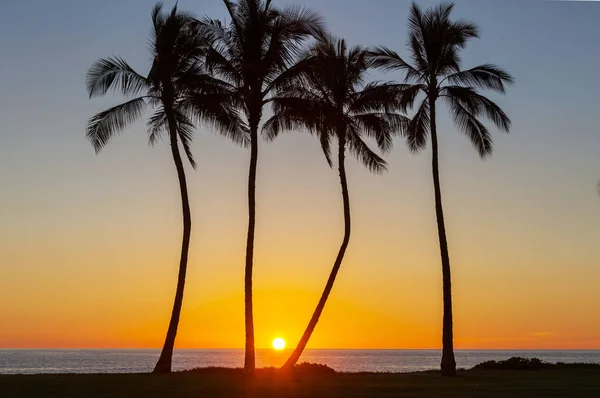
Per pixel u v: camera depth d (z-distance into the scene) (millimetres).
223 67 32438
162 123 36312
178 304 34531
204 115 33281
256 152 32250
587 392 26125
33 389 25875
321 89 36469
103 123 34844
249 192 32031
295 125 34438
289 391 25875
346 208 37125
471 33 37125
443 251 36562
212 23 32312
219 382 29172
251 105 32250
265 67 32281
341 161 37219
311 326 36219
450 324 35938
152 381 29516
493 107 36344
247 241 31750
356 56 37750
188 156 36062
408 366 134875
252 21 31891
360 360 197500
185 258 34656
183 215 34750
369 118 37406
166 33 33594
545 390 26922
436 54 36844
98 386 27078
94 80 34188
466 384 29844
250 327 31031
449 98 37594
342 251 36844
